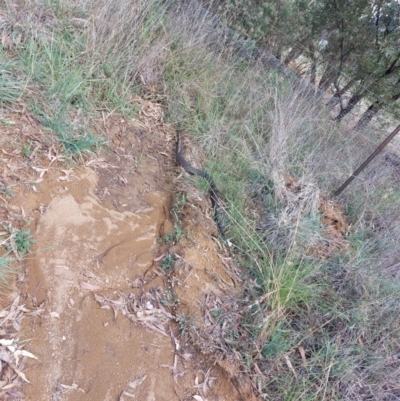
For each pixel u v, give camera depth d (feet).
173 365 8.46
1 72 10.68
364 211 14.52
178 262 9.93
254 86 17.24
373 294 11.40
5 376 6.64
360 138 19.61
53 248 8.75
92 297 8.51
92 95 13.00
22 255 8.19
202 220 11.34
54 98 11.43
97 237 9.69
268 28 22.04
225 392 8.61
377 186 16.85
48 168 10.02
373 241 13.80
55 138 10.68
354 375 9.34
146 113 14.26
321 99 19.80
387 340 10.29
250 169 14.07
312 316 10.39
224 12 20.45
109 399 7.45
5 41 11.51
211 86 16.40
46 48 11.84
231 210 12.00
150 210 11.29
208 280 10.16
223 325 9.42
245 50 19.97
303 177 13.94
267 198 13.21
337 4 21.39
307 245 12.12
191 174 12.94
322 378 9.14
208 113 15.12
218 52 18.33
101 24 13.83
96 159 11.41
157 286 9.50
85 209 10.04
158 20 16.05
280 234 12.10
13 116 10.35
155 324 8.85
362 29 21.08
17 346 7.04
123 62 14.26
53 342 7.47
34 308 7.66
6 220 8.49
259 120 16.20
